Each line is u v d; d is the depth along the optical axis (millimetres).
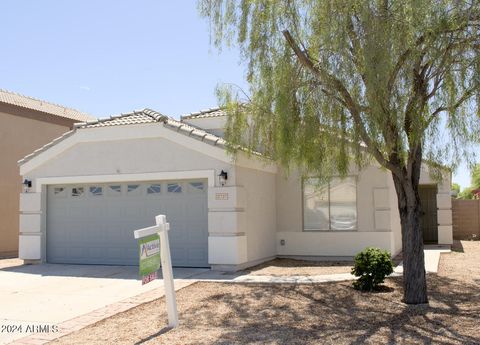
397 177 9641
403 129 8719
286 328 8219
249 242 14484
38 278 13219
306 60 9469
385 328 8086
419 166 9648
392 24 8383
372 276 10898
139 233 7734
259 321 8680
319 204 16453
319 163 9711
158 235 8438
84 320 8781
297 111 9578
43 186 15969
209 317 8984
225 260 13555
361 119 8836
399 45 8312
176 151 14336
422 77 8867
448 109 8875
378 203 15766
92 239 15422
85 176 15336
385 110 8438
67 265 15336
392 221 16234
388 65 8211
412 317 8695
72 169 15531
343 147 9383
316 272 13438
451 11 8445
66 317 9016
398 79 8492
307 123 9352
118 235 15125
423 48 8484
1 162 21000
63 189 15898
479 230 23312
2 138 21094
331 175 10273
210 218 13750
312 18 9484
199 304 9953
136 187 15016
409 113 8734
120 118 15867
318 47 9297
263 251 15562
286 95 9539
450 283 11656
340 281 11930
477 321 8391
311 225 16516
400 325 8234
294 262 15711
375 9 8602
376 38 8297
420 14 8242
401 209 9805
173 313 8344
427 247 19547
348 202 16156
